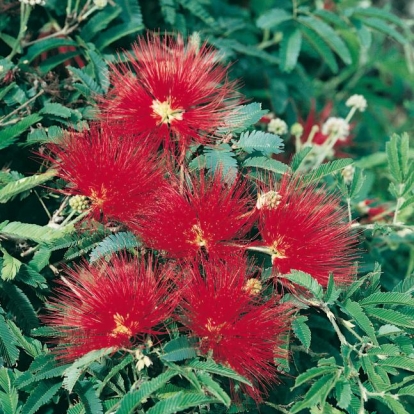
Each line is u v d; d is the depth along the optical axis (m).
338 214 0.64
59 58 0.68
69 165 0.61
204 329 0.59
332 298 0.60
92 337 0.59
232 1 0.84
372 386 0.60
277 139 0.63
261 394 0.63
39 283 0.62
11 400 0.60
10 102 0.66
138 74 0.64
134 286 0.59
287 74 0.80
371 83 0.94
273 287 0.62
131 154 0.61
